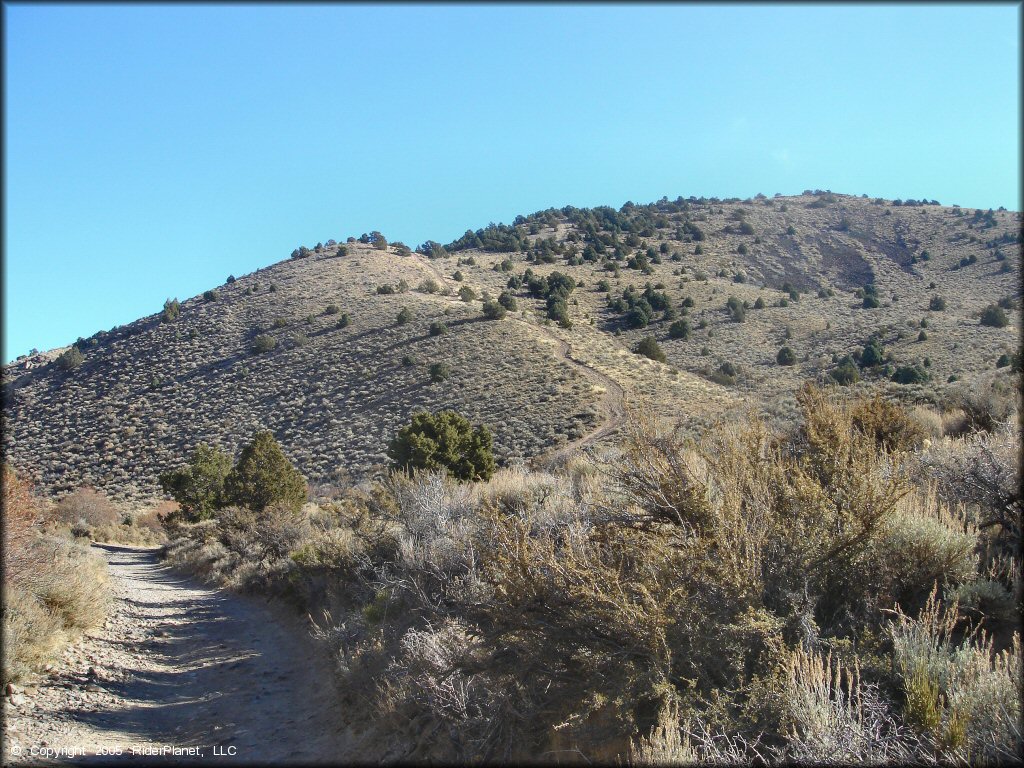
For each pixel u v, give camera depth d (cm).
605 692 445
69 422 5856
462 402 5131
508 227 17162
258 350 6912
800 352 6431
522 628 479
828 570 487
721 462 557
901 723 372
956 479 620
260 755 666
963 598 452
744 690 411
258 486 3250
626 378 5416
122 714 776
